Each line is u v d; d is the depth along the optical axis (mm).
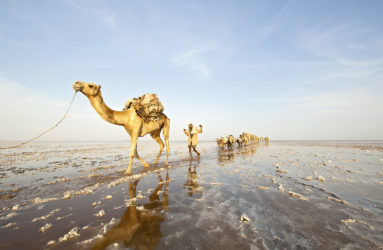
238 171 6805
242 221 2701
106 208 3324
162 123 8656
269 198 3723
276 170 6855
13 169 7504
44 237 2357
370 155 12195
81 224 2707
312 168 7141
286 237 2242
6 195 4145
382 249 1977
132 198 3828
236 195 3957
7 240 2285
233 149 20297
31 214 3100
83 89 5891
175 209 3209
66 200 3801
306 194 3957
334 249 1981
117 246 2102
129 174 6477
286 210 3088
